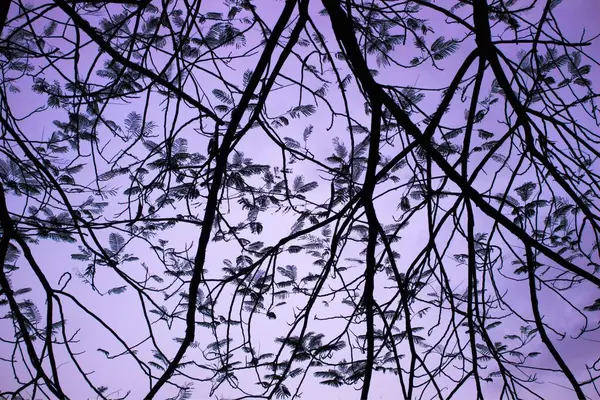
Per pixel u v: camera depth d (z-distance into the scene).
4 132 2.34
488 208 1.76
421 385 2.10
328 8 2.03
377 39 2.96
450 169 1.79
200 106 2.11
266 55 2.06
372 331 2.08
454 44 2.85
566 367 1.78
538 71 2.23
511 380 2.02
